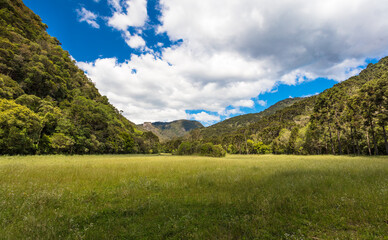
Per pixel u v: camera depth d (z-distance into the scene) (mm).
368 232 3619
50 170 11203
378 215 4273
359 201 5293
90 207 5477
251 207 5129
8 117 28766
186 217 4578
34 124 33031
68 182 8352
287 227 3898
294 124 91500
